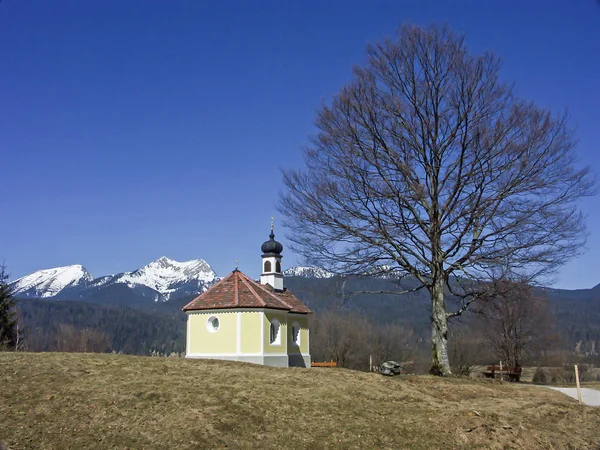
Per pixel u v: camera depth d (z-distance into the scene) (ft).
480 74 83.25
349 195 86.43
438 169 86.17
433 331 88.63
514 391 75.87
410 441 46.16
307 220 90.07
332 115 88.33
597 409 62.69
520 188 82.12
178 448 40.70
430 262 88.38
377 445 44.88
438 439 46.91
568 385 103.04
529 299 91.86
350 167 85.97
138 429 43.19
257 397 53.26
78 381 53.78
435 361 87.66
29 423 42.75
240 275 114.73
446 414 53.36
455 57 83.71
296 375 68.64
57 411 45.37
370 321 268.62
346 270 90.17
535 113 82.64
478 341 187.93
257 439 44.01
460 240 84.28
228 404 50.03
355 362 248.52
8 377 53.11
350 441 45.16
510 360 161.07
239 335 105.09
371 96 86.69
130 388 52.24
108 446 40.16
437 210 85.66
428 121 84.94
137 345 419.95
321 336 255.50
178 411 46.91
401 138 85.81
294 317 120.67
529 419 54.95
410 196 83.41
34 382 52.34
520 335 161.07
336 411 52.24
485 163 82.02
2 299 177.78
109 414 45.52
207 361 76.79
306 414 50.57
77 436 41.32
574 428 54.29
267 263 127.03
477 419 51.67
